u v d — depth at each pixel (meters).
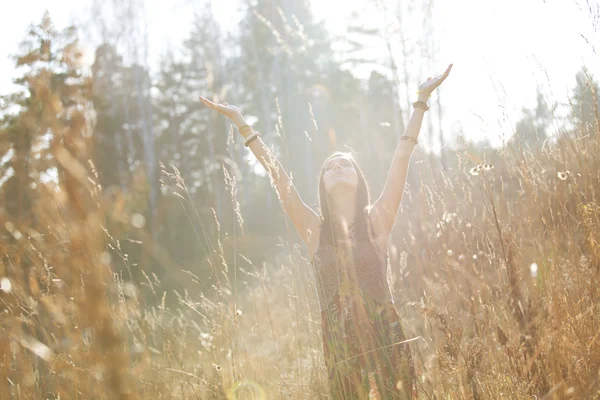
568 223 2.34
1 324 1.49
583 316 2.10
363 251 2.54
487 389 1.96
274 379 2.60
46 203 0.94
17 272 1.36
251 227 20.42
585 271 2.23
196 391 2.42
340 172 2.70
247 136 2.85
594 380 1.83
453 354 2.07
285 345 2.99
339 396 2.24
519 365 2.01
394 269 3.17
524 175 2.46
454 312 2.23
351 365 2.25
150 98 26.81
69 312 1.14
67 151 0.92
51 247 0.95
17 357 1.60
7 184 0.99
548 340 1.94
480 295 2.20
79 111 0.96
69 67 0.96
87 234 0.91
